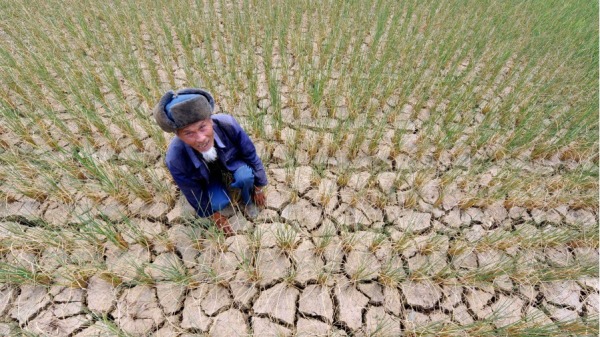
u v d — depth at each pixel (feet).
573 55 14.08
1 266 6.67
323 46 14.16
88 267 6.76
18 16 15.08
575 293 7.20
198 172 6.21
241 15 16.58
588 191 8.70
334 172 9.31
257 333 6.57
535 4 18.34
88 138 9.37
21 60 12.28
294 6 16.79
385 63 12.61
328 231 8.03
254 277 7.04
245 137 6.49
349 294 7.08
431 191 8.98
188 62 13.11
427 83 11.84
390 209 8.56
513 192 8.70
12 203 8.07
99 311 6.64
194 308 6.77
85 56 13.11
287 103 11.32
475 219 8.49
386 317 6.84
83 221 7.47
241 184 7.05
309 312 6.85
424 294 7.11
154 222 8.00
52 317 6.51
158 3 16.66
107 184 7.83
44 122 9.77
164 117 4.45
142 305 6.73
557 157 10.03
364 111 11.22
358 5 17.26
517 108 11.46
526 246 7.76
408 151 9.99
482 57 14.38
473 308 6.97
